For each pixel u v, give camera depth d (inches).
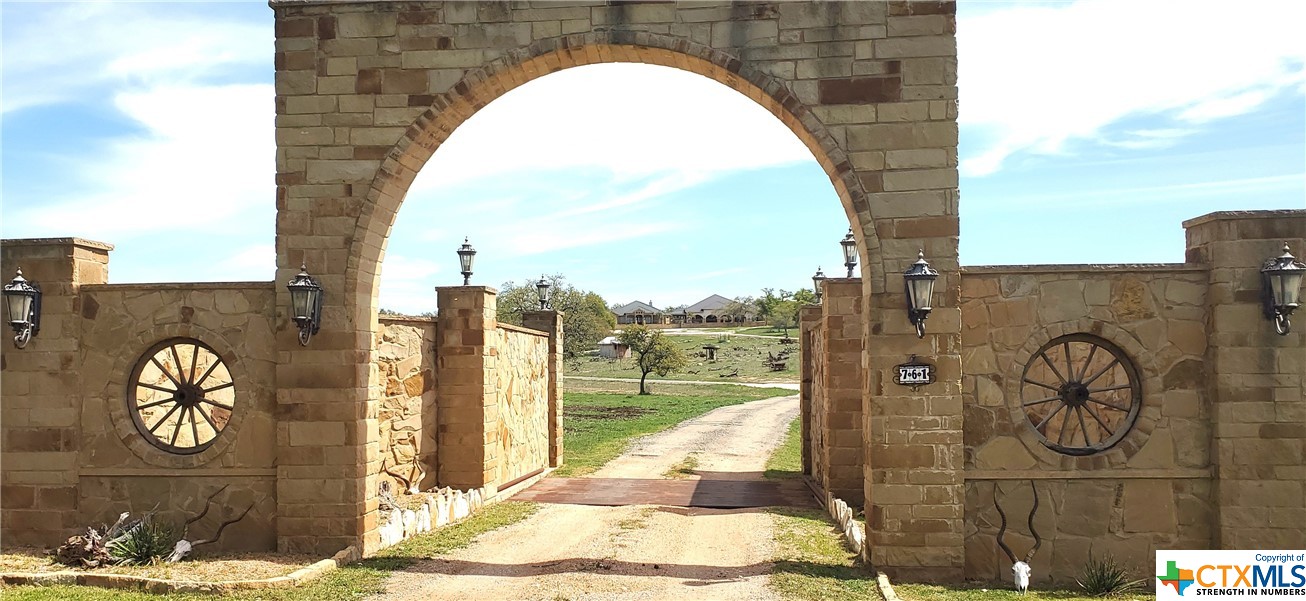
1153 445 357.1
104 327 394.0
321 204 381.1
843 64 361.7
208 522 386.3
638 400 1584.6
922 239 357.4
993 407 361.7
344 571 357.1
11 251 394.0
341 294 379.6
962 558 353.4
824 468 569.3
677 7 367.2
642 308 5290.4
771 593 329.7
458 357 555.2
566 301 2236.7
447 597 326.0
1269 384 348.2
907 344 355.9
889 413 356.2
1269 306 346.6
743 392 1843.0
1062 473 358.3
